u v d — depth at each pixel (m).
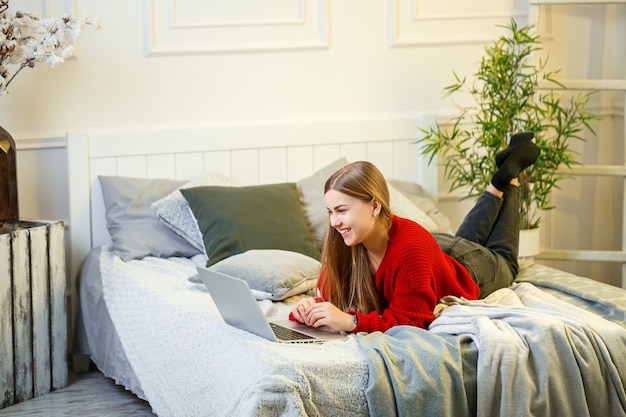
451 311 2.74
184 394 2.63
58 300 3.57
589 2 4.07
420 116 4.23
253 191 3.70
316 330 2.69
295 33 4.12
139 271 3.45
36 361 3.52
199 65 4.02
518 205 3.47
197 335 2.68
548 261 4.55
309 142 4.12
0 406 3.39
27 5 3.78
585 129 4.46
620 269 4.56
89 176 3.88
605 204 4.55
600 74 4.48
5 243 3.33
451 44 4.30
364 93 4.23
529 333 2.56
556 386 2.52
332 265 2.86
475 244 3.27
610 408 2.59
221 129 4.02
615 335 2.63
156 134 3.95
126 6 3.91
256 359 2.34
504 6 4.34
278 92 4.13
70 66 3.88
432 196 4.28
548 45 4.38
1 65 3.47
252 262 3.18
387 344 2.48
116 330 3.29
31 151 3.87
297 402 2.22
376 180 2.74
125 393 3.59
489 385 2.45
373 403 2.33
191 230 3.68
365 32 4.20
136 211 3.78
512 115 4.00
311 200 3.83
